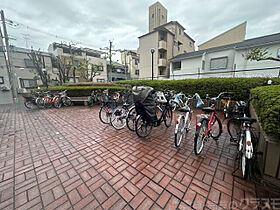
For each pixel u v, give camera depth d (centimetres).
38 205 141
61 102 778
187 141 294
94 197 150
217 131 349
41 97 798
